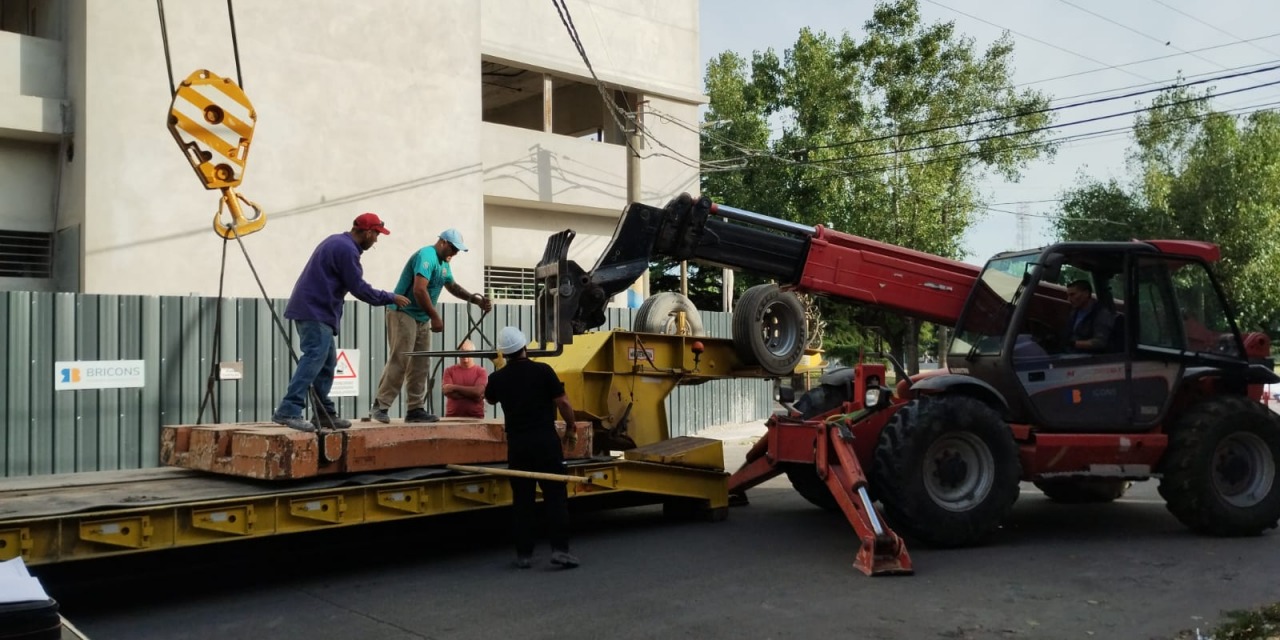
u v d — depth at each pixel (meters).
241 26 14.95
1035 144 31.47
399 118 16.72
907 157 32.03
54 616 2.75
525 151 19.25
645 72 21.30
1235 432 8.70
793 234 9.34
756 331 9.93
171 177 14.20
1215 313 9.12
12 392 10.74
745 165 29.45
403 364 8.55
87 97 13.47
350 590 6.96
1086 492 10.73
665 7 21.73
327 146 15.88
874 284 9.24
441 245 8.59
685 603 6.47
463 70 17.59
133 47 13.86
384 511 7.45
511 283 19.67
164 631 5.97
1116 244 8.71
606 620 6.07
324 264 7.50
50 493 6.97
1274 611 6.03
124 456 11.49
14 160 14.01
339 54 16.03
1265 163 36.78
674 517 9.98
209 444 7.74
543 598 6.64
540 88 22.55
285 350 12.78
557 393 7.66
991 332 8.85
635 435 10.01
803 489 10.18
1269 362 9.45
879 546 7.30
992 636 5.69
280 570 7.70
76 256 13.73
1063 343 8.66
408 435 7.64
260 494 6.80
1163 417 8.76
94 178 13.52
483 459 8.13
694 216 8.84
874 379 9.31
